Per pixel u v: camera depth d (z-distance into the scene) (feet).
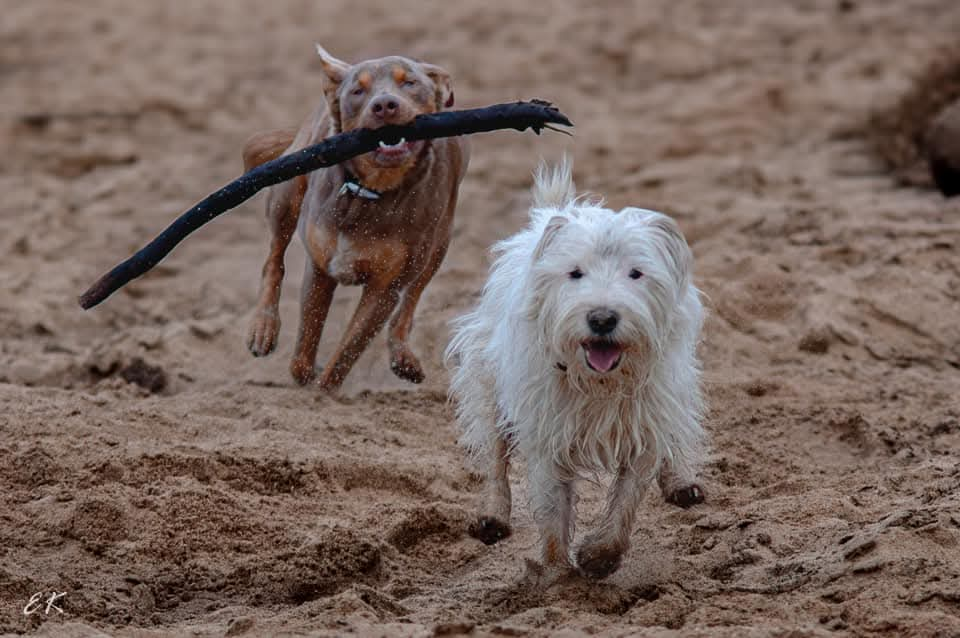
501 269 34.12
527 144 83.35
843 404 43.78
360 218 40.60
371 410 43.78
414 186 40.47
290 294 58.18
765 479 39.11
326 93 39.60
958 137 66.44
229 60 105.60
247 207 74.64
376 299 42.55
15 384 47.29
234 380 47.37
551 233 30.55
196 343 50.65
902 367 48.47
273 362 48.34
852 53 97.25
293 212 43.62
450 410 44.45
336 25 113.70
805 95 88.74
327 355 48.34
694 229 61.82
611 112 89.35
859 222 60.70
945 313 51.39
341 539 34.12
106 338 53.57
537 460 31.86
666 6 114.11
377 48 106.11
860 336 49.52
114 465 37.45
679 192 69.82
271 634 28.25
